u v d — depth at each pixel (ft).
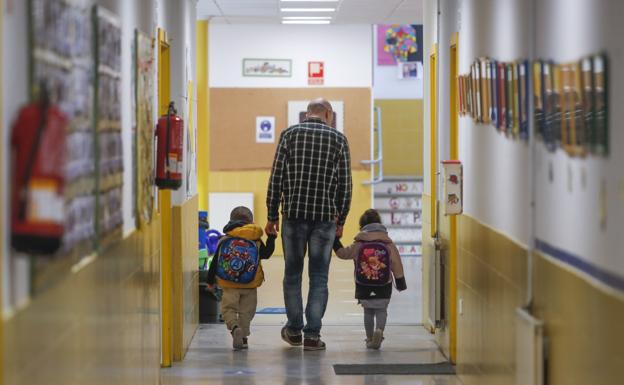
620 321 17.69
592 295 19.48
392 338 46.98
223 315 43.80
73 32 19.51
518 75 26.27
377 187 89.15
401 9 66.28
